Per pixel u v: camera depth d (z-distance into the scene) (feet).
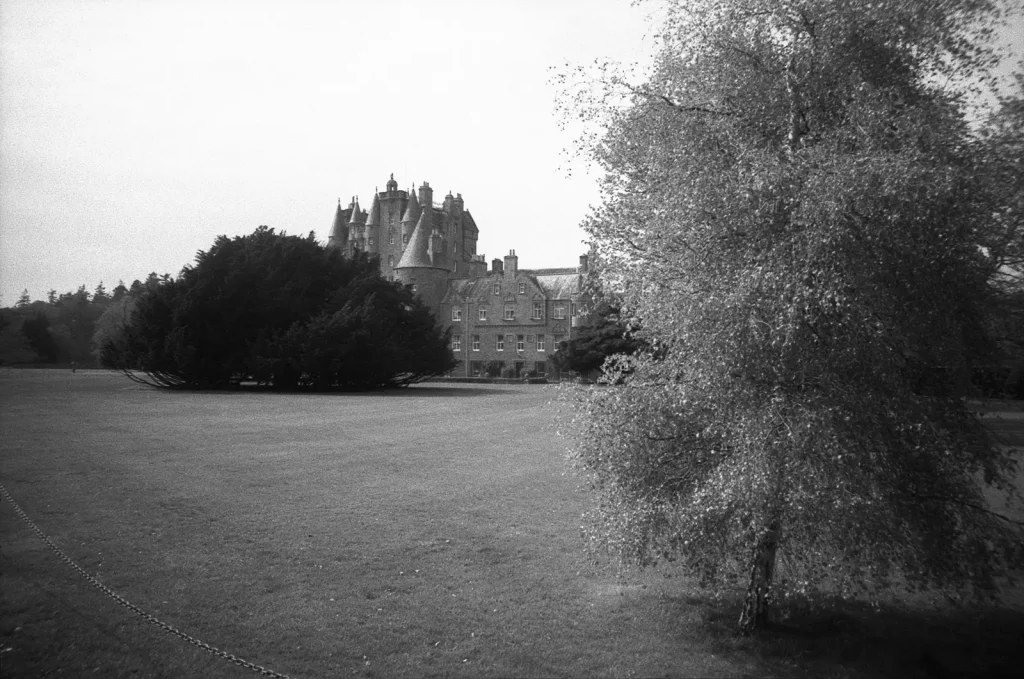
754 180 22.57
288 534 36.37
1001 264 23.52
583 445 26.37
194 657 22.43
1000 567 26.09
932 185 20.85
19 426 78.48
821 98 24.91
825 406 22.24
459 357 272.92
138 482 48.21
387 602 27.55
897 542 23.30
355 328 160.56
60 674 20.99
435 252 287.69
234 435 74.64
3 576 28.94
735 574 25.79
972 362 23.91
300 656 22.81
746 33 26.05
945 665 23.43
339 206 379.35
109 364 164.55
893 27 23.99
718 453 24.61
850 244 21.13
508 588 29.35
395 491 47.34
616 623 26.02
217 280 161.17
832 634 25.59
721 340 22.41
